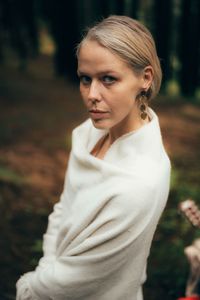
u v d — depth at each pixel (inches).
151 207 65.6
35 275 74.4
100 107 65.7
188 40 493.4
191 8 486.0
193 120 403.5
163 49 484.7
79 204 69.2
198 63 502.6
